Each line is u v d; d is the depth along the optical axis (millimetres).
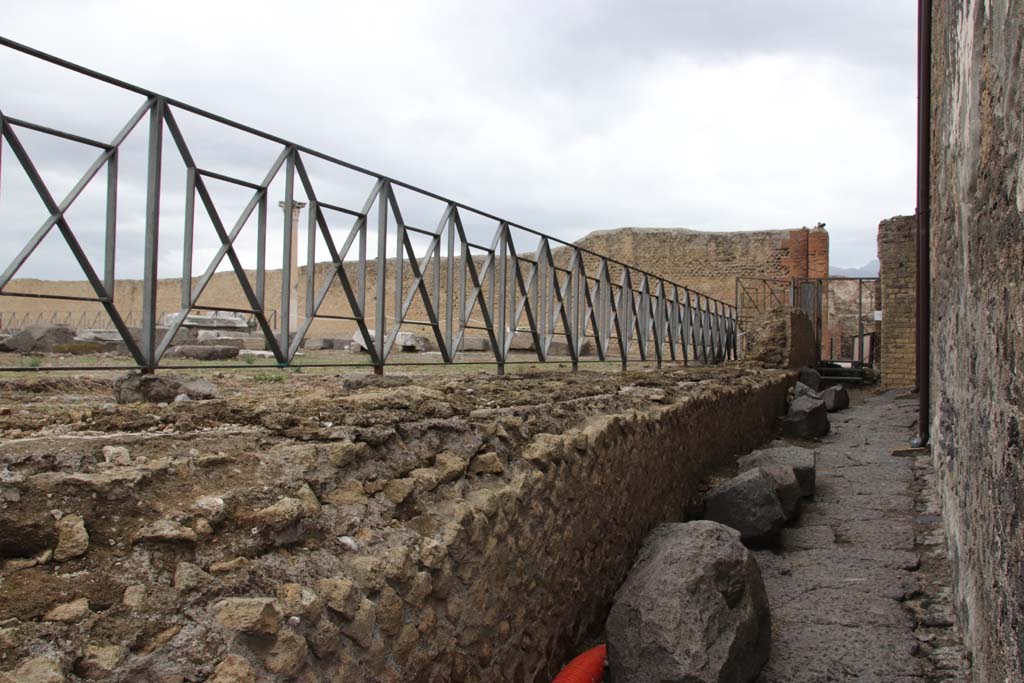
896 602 4480
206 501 1965
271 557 2039
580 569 4039
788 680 3684
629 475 4887
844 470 7719
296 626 1927
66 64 2783
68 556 1699
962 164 3645
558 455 3791
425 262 4961
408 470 2777
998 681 2572
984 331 2904
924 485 6859
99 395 4027
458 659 2701
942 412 5730
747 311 23625
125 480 1870
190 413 2590
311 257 4090
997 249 2529
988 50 2645
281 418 2574
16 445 1874
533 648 3400
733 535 3926
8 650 1495
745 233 24750
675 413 6031
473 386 4531
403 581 2385
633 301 8430
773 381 10938
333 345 17203
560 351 16062
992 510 2721
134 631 1669
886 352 15922
